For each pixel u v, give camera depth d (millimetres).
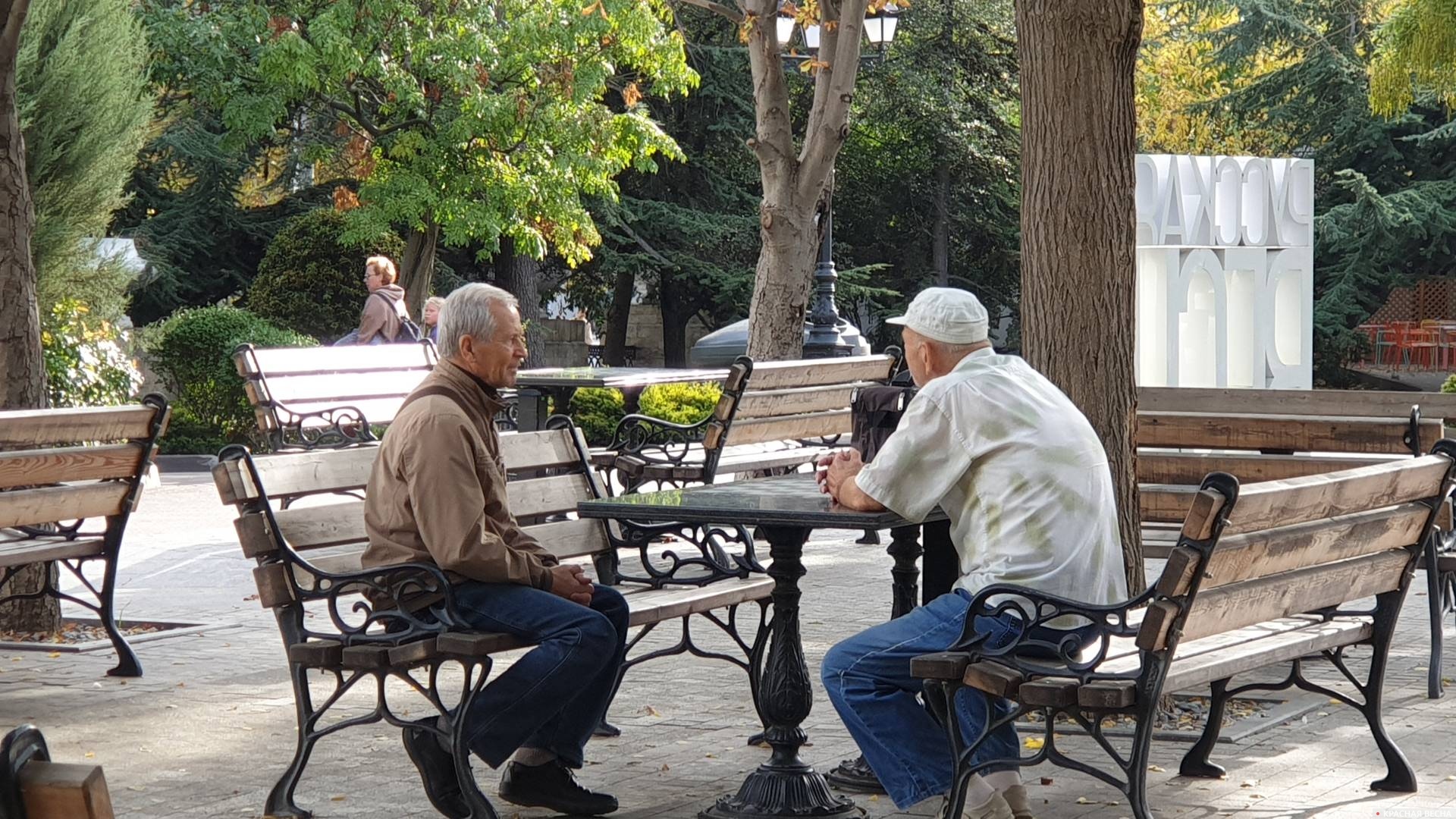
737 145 37094
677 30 25859
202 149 34812
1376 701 5480
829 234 18828
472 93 24328
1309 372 23578
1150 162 21703
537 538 5984
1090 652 4801
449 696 6992
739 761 5883
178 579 10523
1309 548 4895
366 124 25656
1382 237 42250
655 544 12312
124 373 19016
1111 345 6336
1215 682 5570
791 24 15516
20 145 8516
